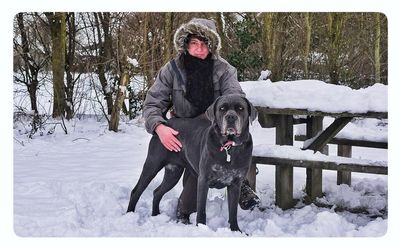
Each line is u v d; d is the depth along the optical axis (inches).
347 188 228.4
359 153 325.4
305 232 174.6
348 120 194.2
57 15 418.0
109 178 246.5
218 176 166.2
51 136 386.6
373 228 178.4
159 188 189.0
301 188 227.3
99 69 446.0
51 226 176.6
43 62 424.5
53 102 433.4
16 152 325.1
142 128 430.0
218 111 161.3
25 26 432.5
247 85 214.8
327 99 190.5
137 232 172.9
